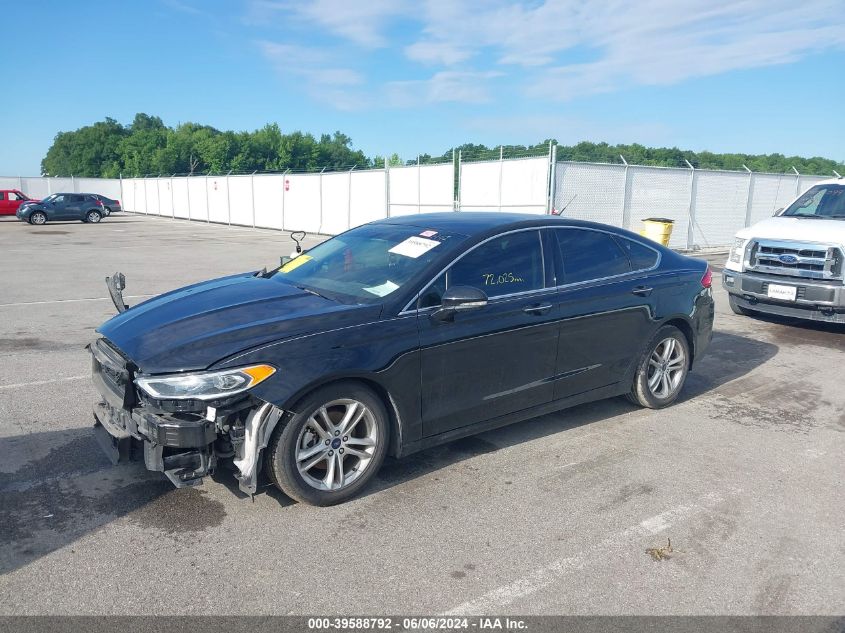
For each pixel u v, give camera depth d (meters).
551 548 3.41
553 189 17.98
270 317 3.83
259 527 3.55
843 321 8.05
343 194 27.77
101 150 103.25
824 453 4.74
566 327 4.73
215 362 3.42
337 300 4.14
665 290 5.42
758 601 3.00
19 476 4.10
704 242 21.50
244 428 3.48
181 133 98.31
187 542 3.39
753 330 8.96
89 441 4.65
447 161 24.03
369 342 3.79
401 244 4.61
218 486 4.01
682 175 20.39
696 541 3.51
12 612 2.81
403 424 4.01
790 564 3.31
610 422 5.30
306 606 2.90
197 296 4.38
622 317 5.11
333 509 3.78
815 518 3.78
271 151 92.75
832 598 3.04
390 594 2.99
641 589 3.07
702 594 3.04
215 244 21.97
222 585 3.04
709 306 5.89
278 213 32.50
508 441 4.86
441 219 4.95
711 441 4.93
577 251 4.98
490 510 3.80
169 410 3.36
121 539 3.41
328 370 3.61
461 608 2.91
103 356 3.86
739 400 5.93
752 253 8.91
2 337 7.85
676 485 4.17
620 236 5.36
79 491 3.92
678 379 5.70
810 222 8.68
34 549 3.30
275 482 3.69
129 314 4.22
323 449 3.75
